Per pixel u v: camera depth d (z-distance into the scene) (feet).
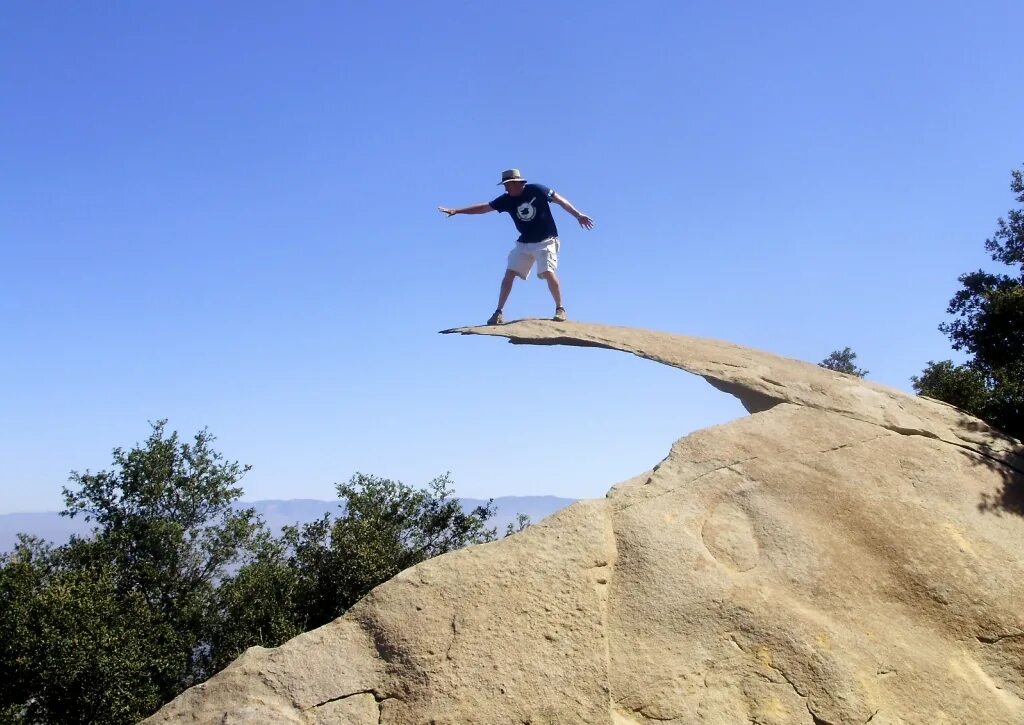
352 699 21.01
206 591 70.38
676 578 23.47
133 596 65.67
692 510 25.72
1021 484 28.78
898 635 22.90
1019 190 55.88
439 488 77.36
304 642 22.41
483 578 23.44
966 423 31.50
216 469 77.97
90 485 74.69
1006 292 43.27
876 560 24.81
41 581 61.31
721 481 26.76
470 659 21.45
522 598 22.90
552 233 36.45
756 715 20.68
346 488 75.97
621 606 22.95
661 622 22.48
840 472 27.68
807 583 23.77
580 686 20.93
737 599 22.91
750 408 32.91
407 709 20.65
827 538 25.18
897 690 21.52
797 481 27.02
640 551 24.23
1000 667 22.72
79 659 55.57
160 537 70.74
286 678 21.52
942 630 23.32
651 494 26.27
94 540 71.72
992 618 23.66
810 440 28.86
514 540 24.66
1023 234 55.31
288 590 66.80
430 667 21.34
